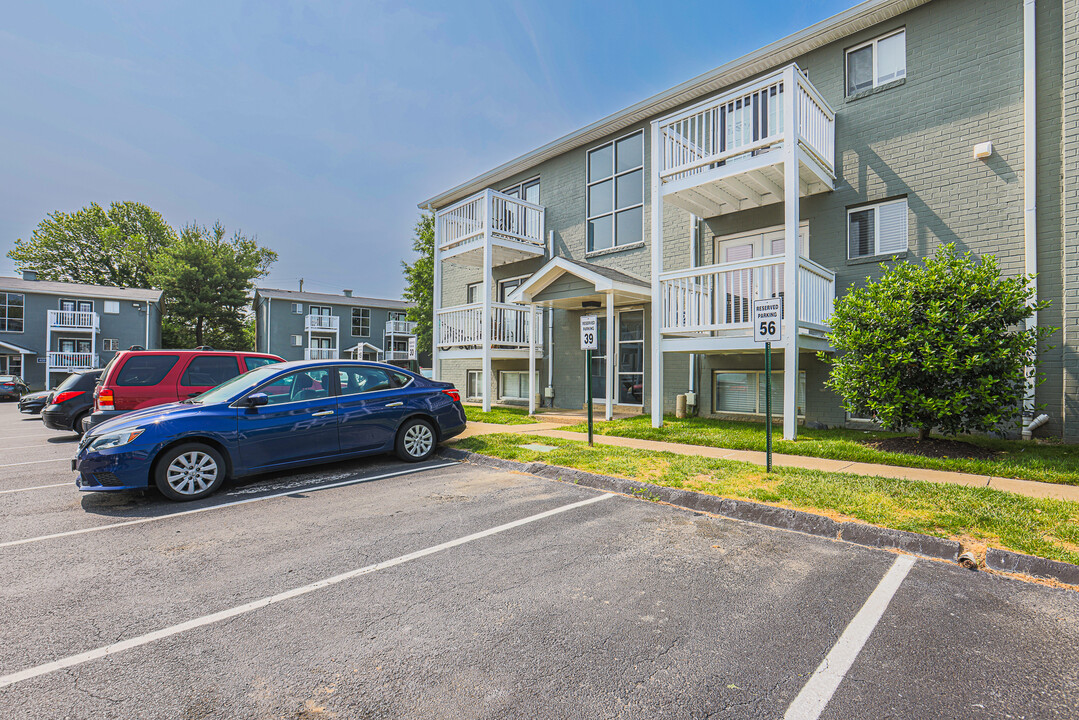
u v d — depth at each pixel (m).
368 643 2.78
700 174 9.38
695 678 2.43
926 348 6.44
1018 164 7.99
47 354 33.16
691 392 11.47
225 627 2.95
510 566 3.78
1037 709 2.19
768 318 5.80
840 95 9.80
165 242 54.28
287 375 6.71
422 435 7.62
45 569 3.79
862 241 9.61
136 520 4.96
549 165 15.35
